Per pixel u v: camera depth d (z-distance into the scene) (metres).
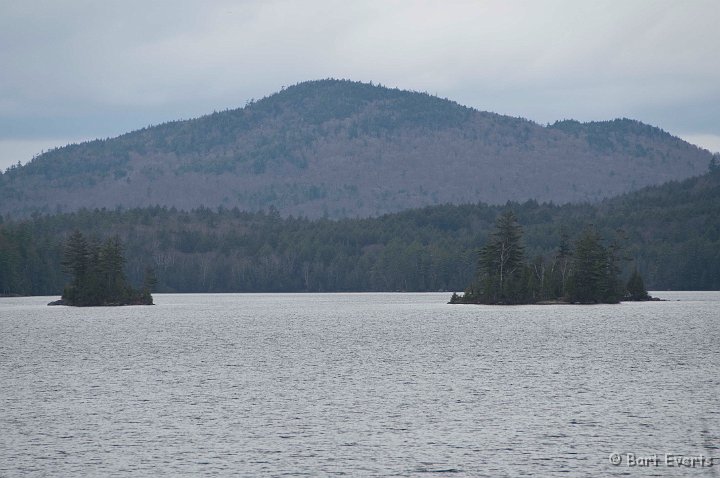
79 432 130.38
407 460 115.19
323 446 122.12
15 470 111.50
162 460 115.69
